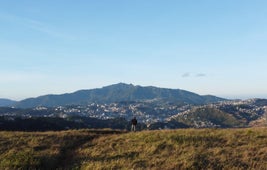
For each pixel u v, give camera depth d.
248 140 28.38
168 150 26.52
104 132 36.94
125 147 28.47
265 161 22.72
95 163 24.48
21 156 26.06
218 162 23.17
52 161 25.75
